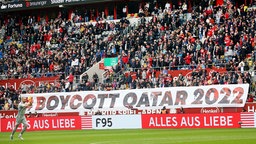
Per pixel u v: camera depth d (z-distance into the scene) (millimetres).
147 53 56781
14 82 62188
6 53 68188
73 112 53875
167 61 53875
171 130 42125
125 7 68188
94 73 57906
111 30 64000
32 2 71625
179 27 58531
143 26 61500
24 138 38031
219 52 52219
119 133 40156
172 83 51094
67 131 46562
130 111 51281
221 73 49438
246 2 61062
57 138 36719
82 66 59719
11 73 63969
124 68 55750
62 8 72750
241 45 51938
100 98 53125
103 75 56281
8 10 73250
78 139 34719
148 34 59406
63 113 54469
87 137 36562
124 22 63656
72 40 65000
